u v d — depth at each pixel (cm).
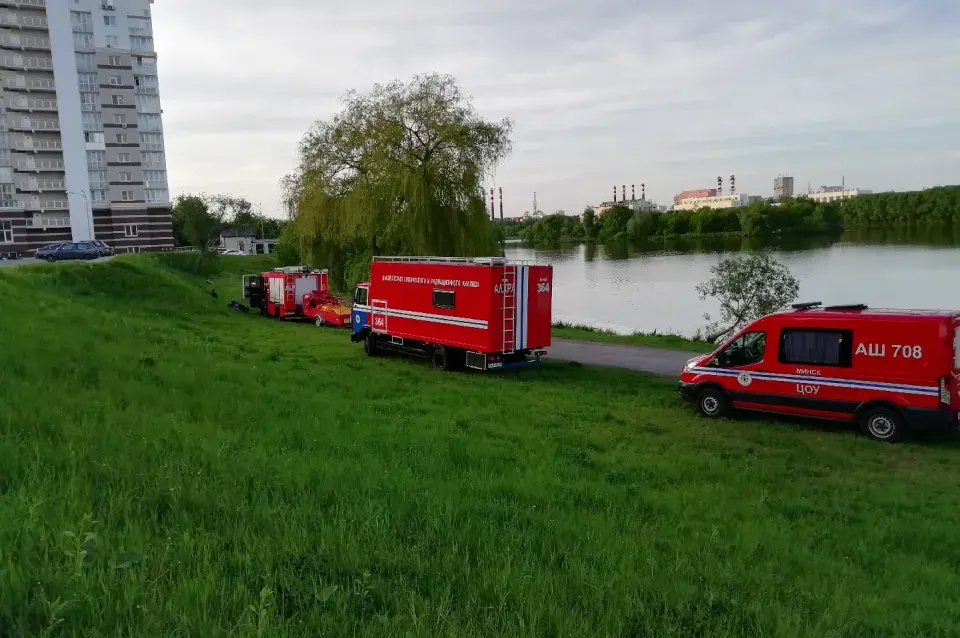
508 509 726
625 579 535
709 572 593
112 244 9106
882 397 1228
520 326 1881
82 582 391
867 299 3991
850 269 5731
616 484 921
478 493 793
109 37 8988
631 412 1471
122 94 9094
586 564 568
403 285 2133
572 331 2941
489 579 500
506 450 1055
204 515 583
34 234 8350
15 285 2508
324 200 3753
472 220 3297
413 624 404
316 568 477
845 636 490
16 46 8144
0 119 8056
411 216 3166
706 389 1434
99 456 724
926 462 1110
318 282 3509
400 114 3328
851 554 718
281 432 1027
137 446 796
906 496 930
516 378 1866
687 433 1291
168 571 438
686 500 871
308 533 565
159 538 508
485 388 1692
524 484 848
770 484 978
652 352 2358
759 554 682
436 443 1055
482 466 946
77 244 5606
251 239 11306
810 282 4869
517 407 1455
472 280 1877
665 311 4144
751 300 2598
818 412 1304
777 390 1346
